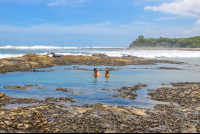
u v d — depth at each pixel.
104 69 22.88
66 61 30.61
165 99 9.70
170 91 11.21
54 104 8.44
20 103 8.66
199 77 17.19
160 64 29.94
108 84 13.49
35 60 28.19
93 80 15.10
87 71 20.72
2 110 7.46
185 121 6.82
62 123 6.41
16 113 7.18
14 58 29.52
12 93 10.70
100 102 9.14
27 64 24.17
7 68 21.28
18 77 16.34
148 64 29.77
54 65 26.30
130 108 8.07
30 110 7.54
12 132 5.75
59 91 11.30
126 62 31.34
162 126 6.36
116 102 9.17
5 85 12.93
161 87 12.67
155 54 53.19
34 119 6.68
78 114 7.27
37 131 5.83
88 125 6.29
